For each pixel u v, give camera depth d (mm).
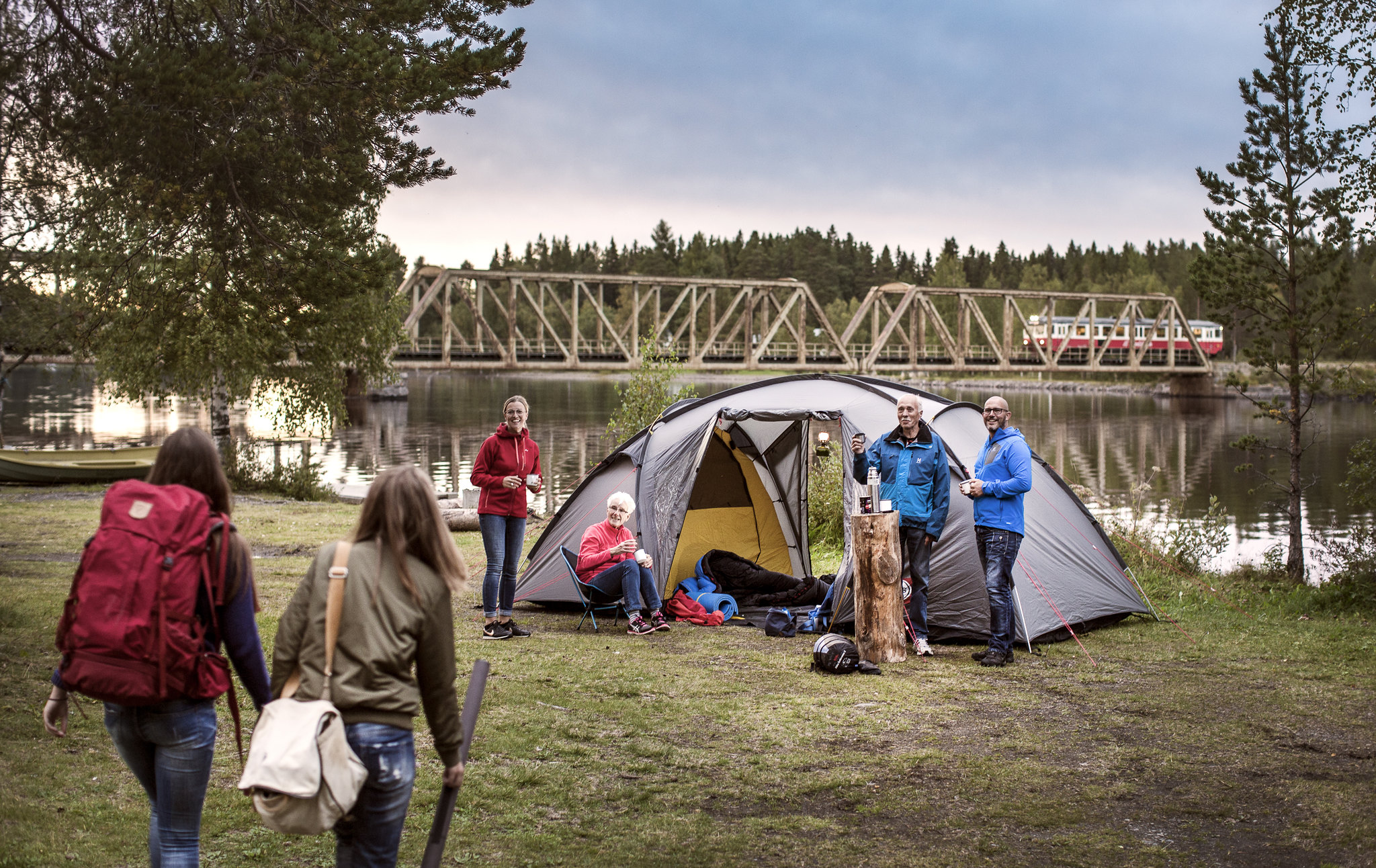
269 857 3891
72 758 4797
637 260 155000
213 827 4129
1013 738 5516
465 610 8984
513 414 7691
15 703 5520
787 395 9094
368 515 2891
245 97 7438
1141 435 46406
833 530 12773
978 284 163375
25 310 9531
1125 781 4875
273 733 2594
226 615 3002
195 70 7227
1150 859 4035
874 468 7430
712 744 5359
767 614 8555
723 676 6730
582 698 6125
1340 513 22984
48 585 9359
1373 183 11922
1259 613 9258
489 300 122562
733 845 4117
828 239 162000
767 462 10000
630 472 9078
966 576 7898
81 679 2791
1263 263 12828
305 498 20906
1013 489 7020
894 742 5426
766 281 60125
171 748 2941
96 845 3869
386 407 58812
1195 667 7090
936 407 8602
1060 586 8172
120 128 7031
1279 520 21812
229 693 3109
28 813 4086
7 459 19516
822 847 4129
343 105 7762
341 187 8102
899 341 138875
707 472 9797
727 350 61844
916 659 7289
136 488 2936
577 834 4203
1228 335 94125
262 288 8703
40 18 6828
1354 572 10359
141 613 2791
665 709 5945
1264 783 4848
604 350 55875
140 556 2814
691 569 9664
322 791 2578
